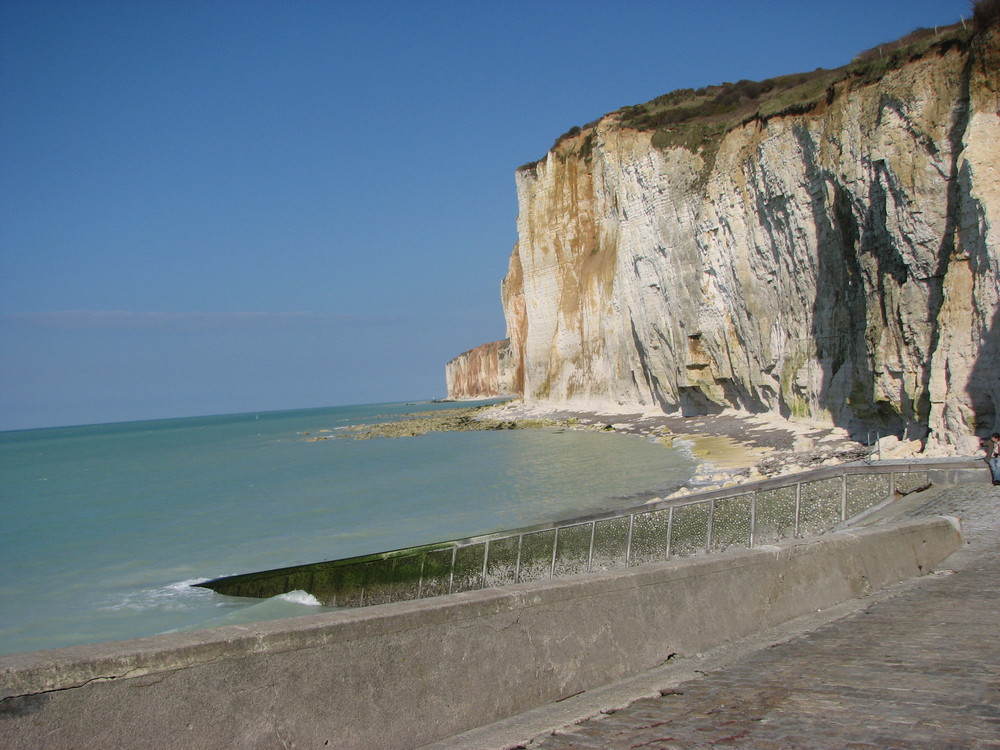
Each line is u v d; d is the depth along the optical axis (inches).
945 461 510.0
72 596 626.2
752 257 1352.1
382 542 762.2
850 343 1048.2
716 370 1568.7
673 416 1800.0
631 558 504.7
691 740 136.7
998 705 145.6
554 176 2422.5
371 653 141.4
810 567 254.5
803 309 1205.7
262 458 2037.4
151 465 2059.5
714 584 217.0
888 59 898.1
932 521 336.2
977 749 124.0
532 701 164.9
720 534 488.1
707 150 1603.1
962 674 167.6
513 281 3100.4
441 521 844.6
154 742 115.6
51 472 2000.5
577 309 2368.4
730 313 1470.2
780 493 489.1
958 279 698.8
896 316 827.4
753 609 227.6
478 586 523.8
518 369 3100.4
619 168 1899.6
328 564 590.2
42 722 107.0
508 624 164.7
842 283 1078.4
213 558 750.5
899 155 801.6
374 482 1272.1
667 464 1115.9
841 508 467.8
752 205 1332.4
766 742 133.5
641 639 192.2
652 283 1782.7
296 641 132.3
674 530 500.4
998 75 685.3
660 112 1924.2
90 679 111.7
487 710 156.5
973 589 266.7
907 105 794.8
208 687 121.8
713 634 212.2
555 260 2448.3
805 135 1121.4
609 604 187.2
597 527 513.7
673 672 187.8
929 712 143.7
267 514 1006.4
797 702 155.7
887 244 853.2
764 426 1312.7
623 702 163.8
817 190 1122.7
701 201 1560.0
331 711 134.2
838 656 192.2
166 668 118.3
